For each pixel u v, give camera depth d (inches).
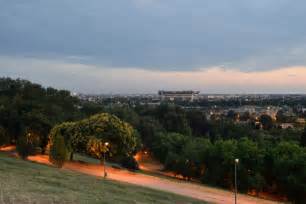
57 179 1485.0
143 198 1374.3
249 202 1945.1
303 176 2465.6
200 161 3154.5
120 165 3161.9
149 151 4301.2
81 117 4188.0
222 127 5905.5
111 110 5132.9
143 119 4909.0
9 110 3164.4
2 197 890.1
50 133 2805.1
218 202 1756.9
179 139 3941.9
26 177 1397.6
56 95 5012.3
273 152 2768.2
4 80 5310.0
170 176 3284.9
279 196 2704.2
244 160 2755.9
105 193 1316.4
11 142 3235.7
